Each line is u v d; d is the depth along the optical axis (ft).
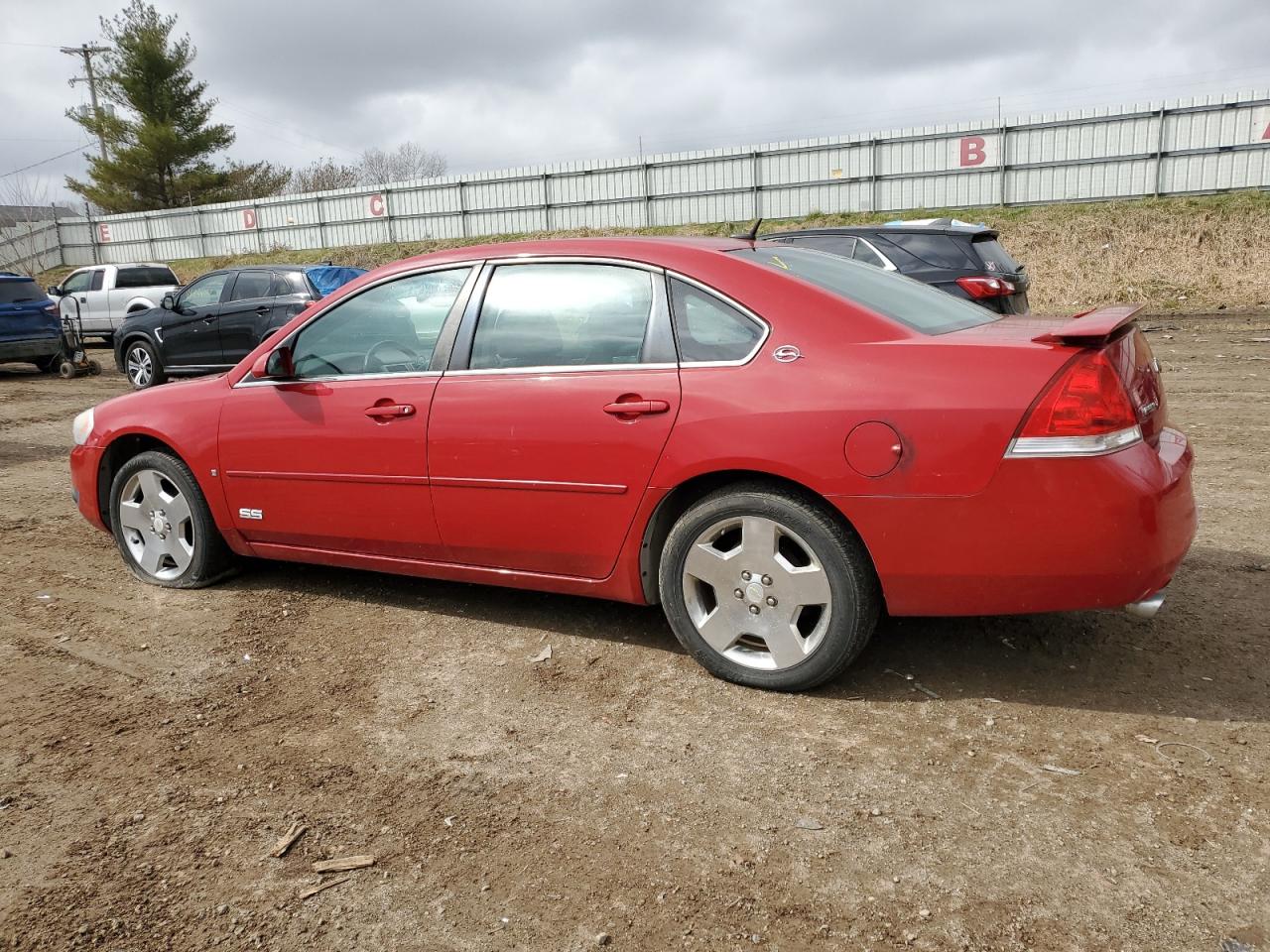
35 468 26.13
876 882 7.61
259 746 10.14
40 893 7.79
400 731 10.38
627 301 11.48
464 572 12.87
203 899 7.67
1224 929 6.93
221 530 14.74
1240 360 37.99
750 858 7.98
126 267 68.54
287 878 7.92
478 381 12.17
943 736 9.84
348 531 13.46
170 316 43.98
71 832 8.64
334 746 10.10
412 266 13.12
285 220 113.09
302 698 11.28
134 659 12.56
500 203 101.50
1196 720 9.95
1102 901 7.27
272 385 13.94
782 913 7.29
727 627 11.06
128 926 7.38
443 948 7.06
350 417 13.05
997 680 11.02
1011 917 7.14
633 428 10.99
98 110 135.33
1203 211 68.64
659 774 9.32
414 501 12.73
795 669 10.68
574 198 97.71
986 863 7.78
